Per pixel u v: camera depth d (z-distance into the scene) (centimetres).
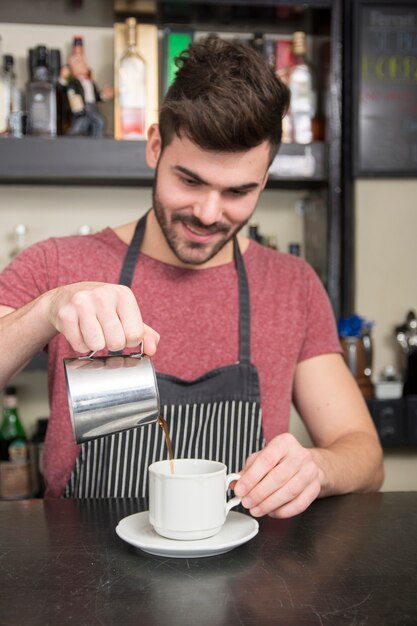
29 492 231
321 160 236
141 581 83
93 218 254
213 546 88
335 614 75
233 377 140
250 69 119
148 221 148
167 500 92
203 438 135
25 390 251
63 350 139
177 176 123
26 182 245
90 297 90
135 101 231
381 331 251
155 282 146
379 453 138
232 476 103
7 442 235
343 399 149
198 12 241
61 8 237
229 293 149
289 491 103
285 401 148
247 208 127
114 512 111
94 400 88
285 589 81
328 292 238
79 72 235
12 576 85
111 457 130
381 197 249
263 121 117
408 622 73
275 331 149
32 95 227
